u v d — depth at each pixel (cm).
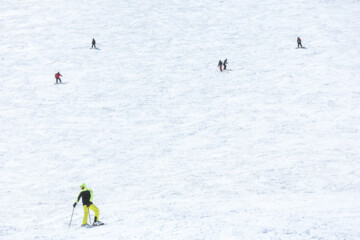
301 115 4359
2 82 5472
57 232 1733
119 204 2386
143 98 5025
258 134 3909
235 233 1345
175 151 3559
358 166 3030
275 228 1403
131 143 3762
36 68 6028
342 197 2278
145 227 1586
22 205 2442
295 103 4728
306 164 3125
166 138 3881
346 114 4312
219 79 5709
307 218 1617
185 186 2764
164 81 5638
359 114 4291
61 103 4819
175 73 5950
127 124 4250
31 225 1967
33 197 2612
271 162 3209
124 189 2741
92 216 2080
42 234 1705
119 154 3503
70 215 2172
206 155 3444
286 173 2953
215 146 3653
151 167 3209
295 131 3938
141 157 3434
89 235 1574
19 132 3994
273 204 2125
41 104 4775
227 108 4681
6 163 3294
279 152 3434
